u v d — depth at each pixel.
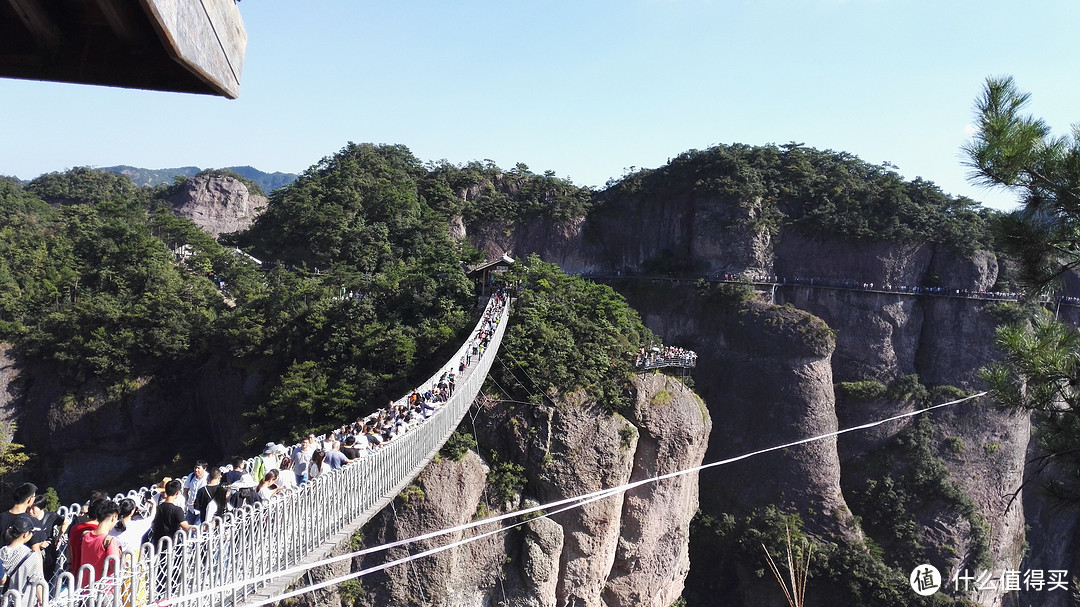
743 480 79.81
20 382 61.25
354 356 52.28
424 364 51.72
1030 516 89.06
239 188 117.31
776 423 79.75
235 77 5.36
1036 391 15.41
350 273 62.56
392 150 97.56
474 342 44.75
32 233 77.44
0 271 66.31
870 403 85.50
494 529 50.03
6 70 5.11
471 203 92.56
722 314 86.44
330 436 20.17
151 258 68.50
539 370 54.41
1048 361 15.11
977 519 78.94
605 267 96.06
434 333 52.31
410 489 46.97
